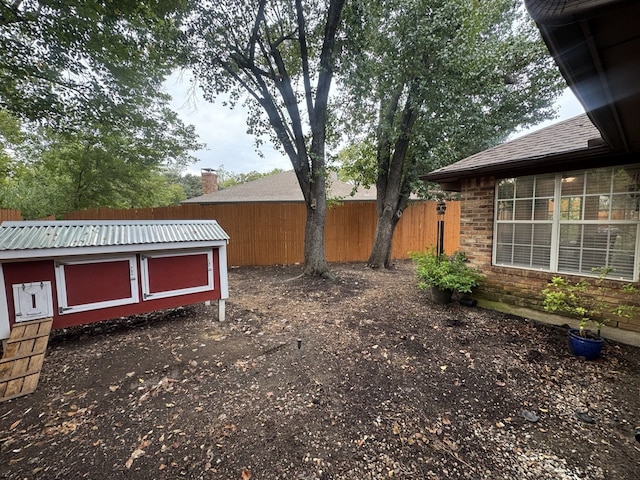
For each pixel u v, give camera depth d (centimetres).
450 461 183
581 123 471
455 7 578
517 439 202
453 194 1066
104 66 696
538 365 303
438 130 703
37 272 302
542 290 420
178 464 176
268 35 625
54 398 239
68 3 526
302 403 240
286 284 648
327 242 987
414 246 1066
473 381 275
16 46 561
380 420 221
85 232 347
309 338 370
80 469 171
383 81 667
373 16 623
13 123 1016
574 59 139
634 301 343
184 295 396
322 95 629
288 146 674
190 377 276
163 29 595
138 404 234
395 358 319
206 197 1165
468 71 641
